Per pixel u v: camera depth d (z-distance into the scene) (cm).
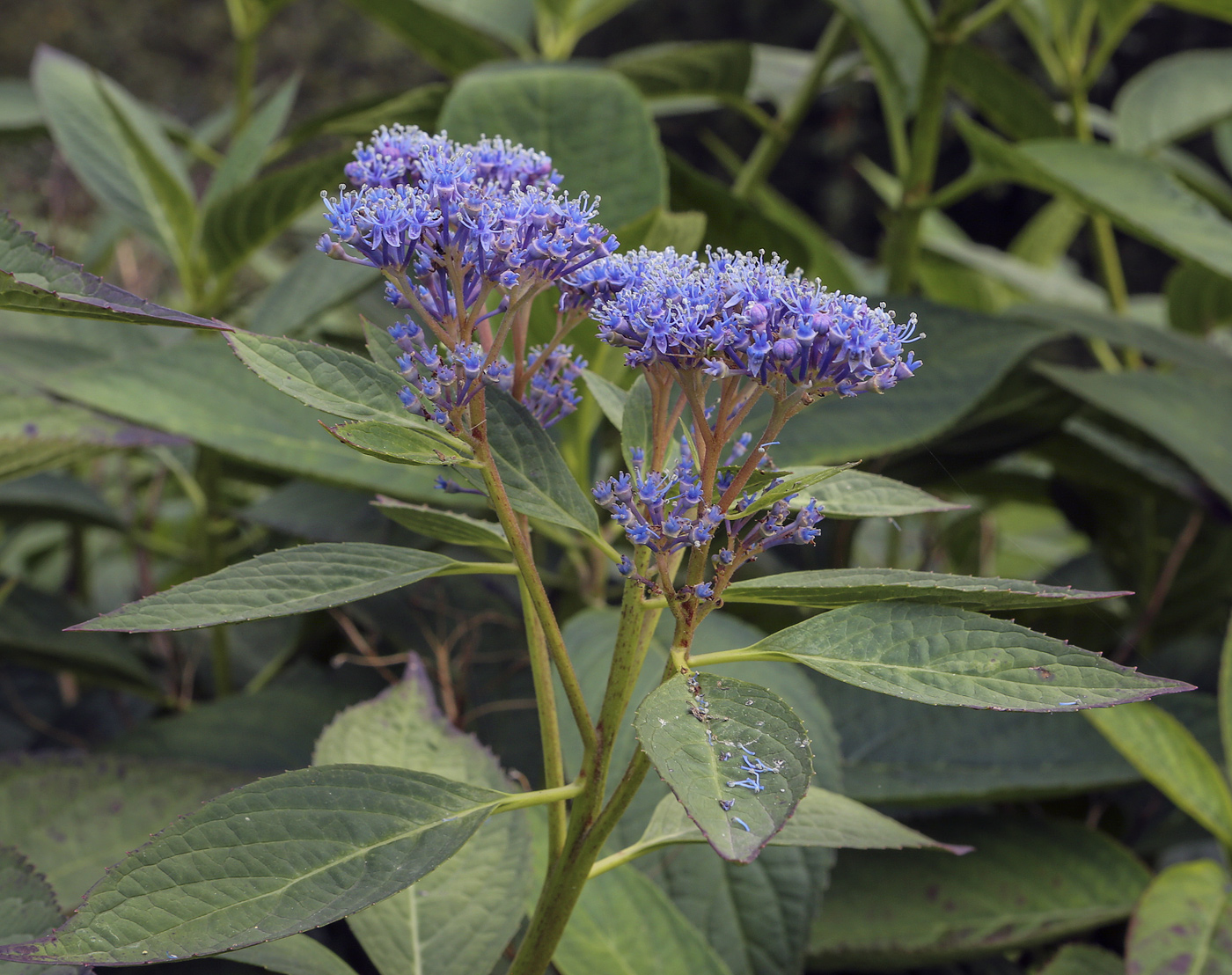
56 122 212
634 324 115
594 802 117
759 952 133
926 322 175
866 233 1102
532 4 265
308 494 196
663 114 288
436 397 113
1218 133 318
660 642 142
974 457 201
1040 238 325
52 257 109
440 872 131
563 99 162
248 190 185
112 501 279
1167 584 203
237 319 236
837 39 236
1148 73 253
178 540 285
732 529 118
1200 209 169
